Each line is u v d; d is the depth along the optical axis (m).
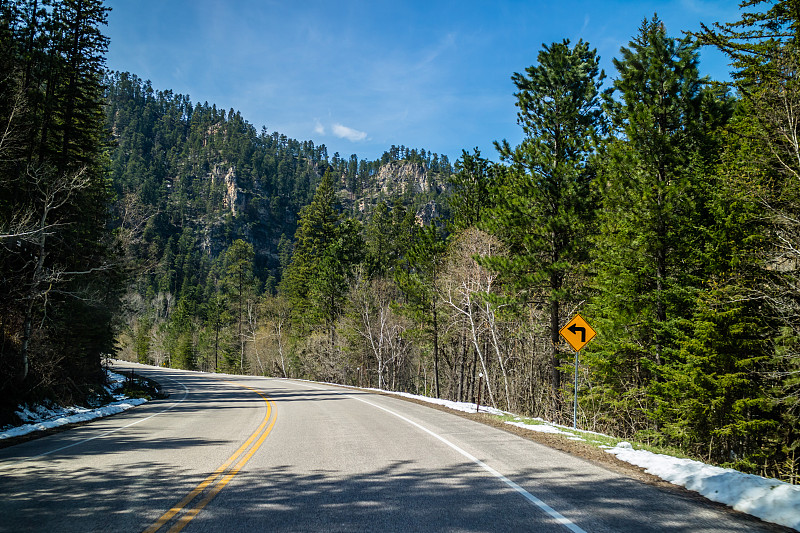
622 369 21.17
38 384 17.62
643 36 20.20
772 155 14.54
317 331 52.75
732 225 16.09
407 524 4.72
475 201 32.22
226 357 78.25
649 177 18.94
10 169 19.27
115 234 25.25
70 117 22.11
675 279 19.25
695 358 16.11
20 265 19.30
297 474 7.01
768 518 4.79
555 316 23.75
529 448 9.13
